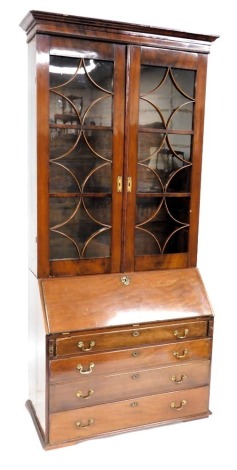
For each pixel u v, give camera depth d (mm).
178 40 2363
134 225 2436
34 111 2217
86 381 2260
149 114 2393
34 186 2293
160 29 2279
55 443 2252
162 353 2408
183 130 2469
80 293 2301
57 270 2322
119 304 2338
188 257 2596
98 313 2273
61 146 2252
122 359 2318
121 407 2357
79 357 2223
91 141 2295
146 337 2359
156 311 2387
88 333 2227
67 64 2195
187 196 2541
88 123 2275
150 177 2451
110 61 2258
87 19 2137
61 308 2229
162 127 2432
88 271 2379
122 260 2441
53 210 2289
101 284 2367
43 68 2139
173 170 2496
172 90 2422
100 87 2266
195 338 2484
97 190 2346
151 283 2469
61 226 2312
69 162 2277
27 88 2412
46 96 2164
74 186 2303
